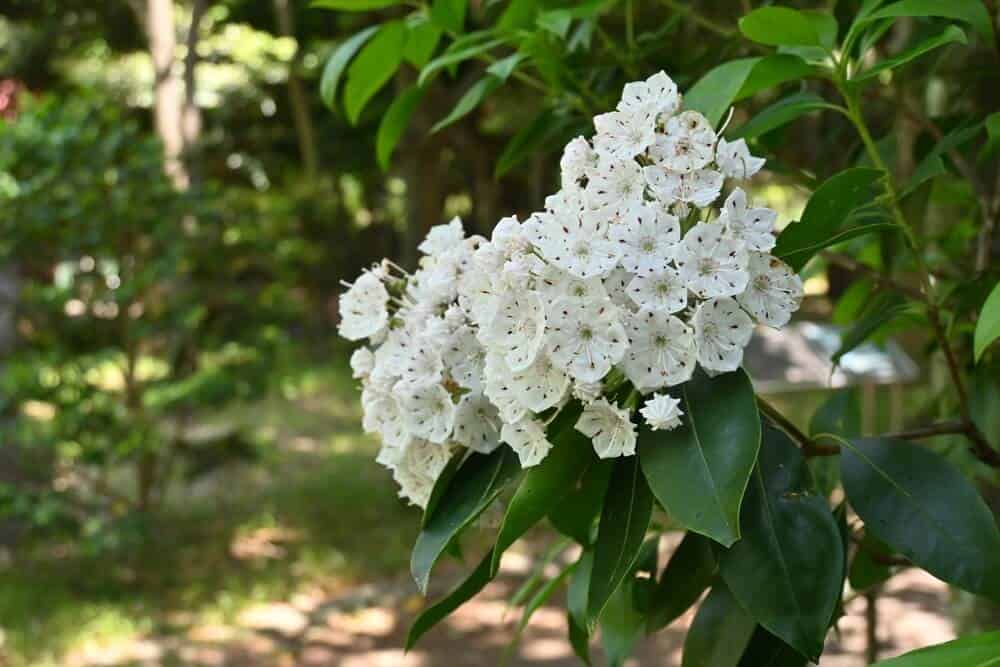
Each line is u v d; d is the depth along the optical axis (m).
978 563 0.41
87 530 1.92
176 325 2.04
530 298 0.40
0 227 1.89
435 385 0.44
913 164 0.71
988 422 0.55
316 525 2.34
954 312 0.53
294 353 2.73
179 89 3.24
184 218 2.09
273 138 4.84
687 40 0.74
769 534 0.40
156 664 1.66
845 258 0.61
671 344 0.39
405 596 1.94
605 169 0.41
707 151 0.41
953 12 0.44
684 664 0.44
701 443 0.39
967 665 0.32
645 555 0.52
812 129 0.79
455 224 0.48
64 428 1.91
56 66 4.33
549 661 1.65
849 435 0.56
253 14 3.92
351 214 5.64
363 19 2.06
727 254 0.39
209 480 2.63
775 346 1.64
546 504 0.42
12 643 1.69
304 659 1.71
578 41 0.62
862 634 1.49
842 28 0.58
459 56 0.57
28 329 2.06
